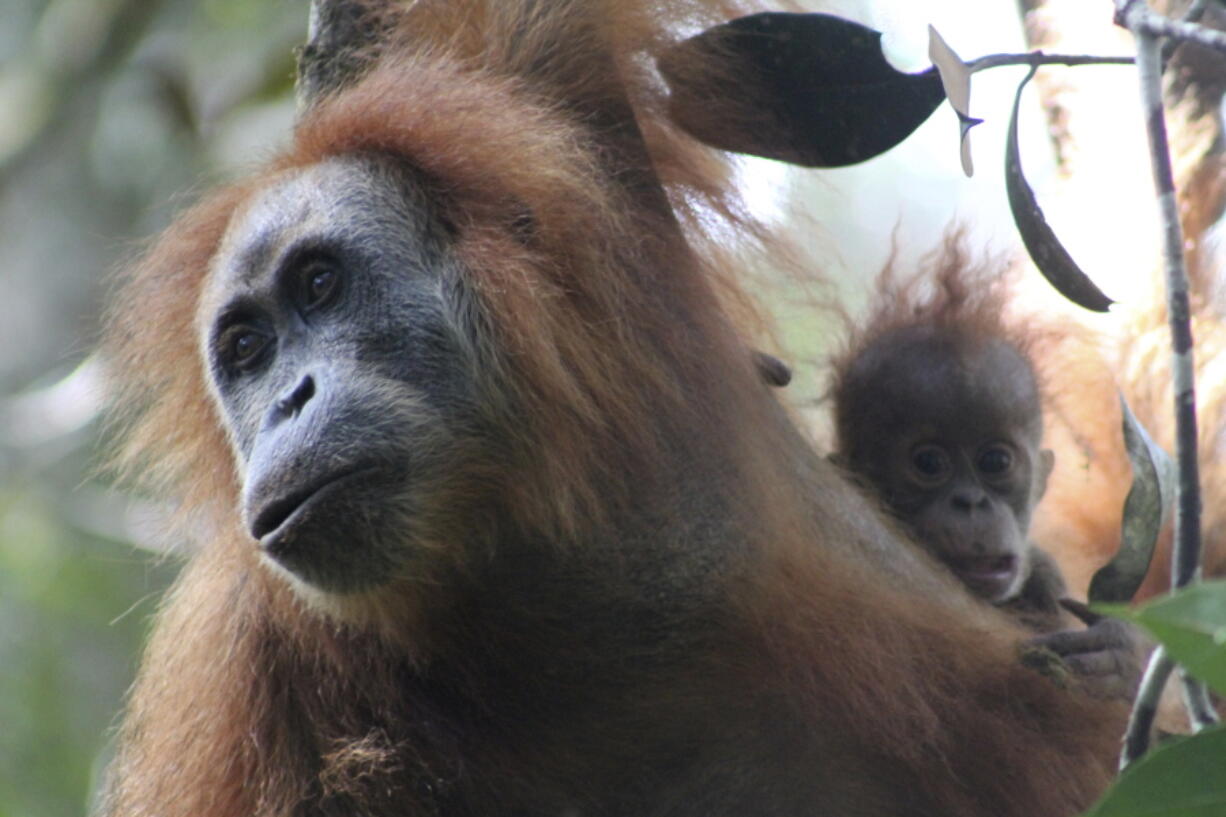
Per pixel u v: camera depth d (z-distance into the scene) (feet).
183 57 67.21
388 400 23.94
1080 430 41.11
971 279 39.29
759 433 26.76
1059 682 26.76
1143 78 19.22
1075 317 41.57
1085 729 26.84
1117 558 22.94
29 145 68.33
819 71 27.25
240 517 25.81
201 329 26.35
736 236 29.76
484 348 24.77
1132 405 40.37
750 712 25.89
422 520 23.93
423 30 29.35
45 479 63.16
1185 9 36.94
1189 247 39.73
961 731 26.58
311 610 25.14
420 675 25.71
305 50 30.50
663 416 25.79
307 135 26.96
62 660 62.03
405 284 24.86
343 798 25.02
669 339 26.12
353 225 25.23
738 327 28.76
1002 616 30.66
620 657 25.49
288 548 23.40
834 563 27.35
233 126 65.36
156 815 26.05
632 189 27.66
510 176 25.71
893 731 25.93
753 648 25.63
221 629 26.50
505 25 28.63
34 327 67.21
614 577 25.32
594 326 25.36
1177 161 39.55
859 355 38.01
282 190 26.14
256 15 66.54
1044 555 36.42
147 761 26.73
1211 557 37.37
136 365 28.76
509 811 25.82
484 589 25.16
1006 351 37.11
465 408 24.49
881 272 40.75
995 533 34.30
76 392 58.13
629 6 28.96
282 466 23.30
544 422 24.64
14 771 59.82
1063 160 41.16
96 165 69.05
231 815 25.61
